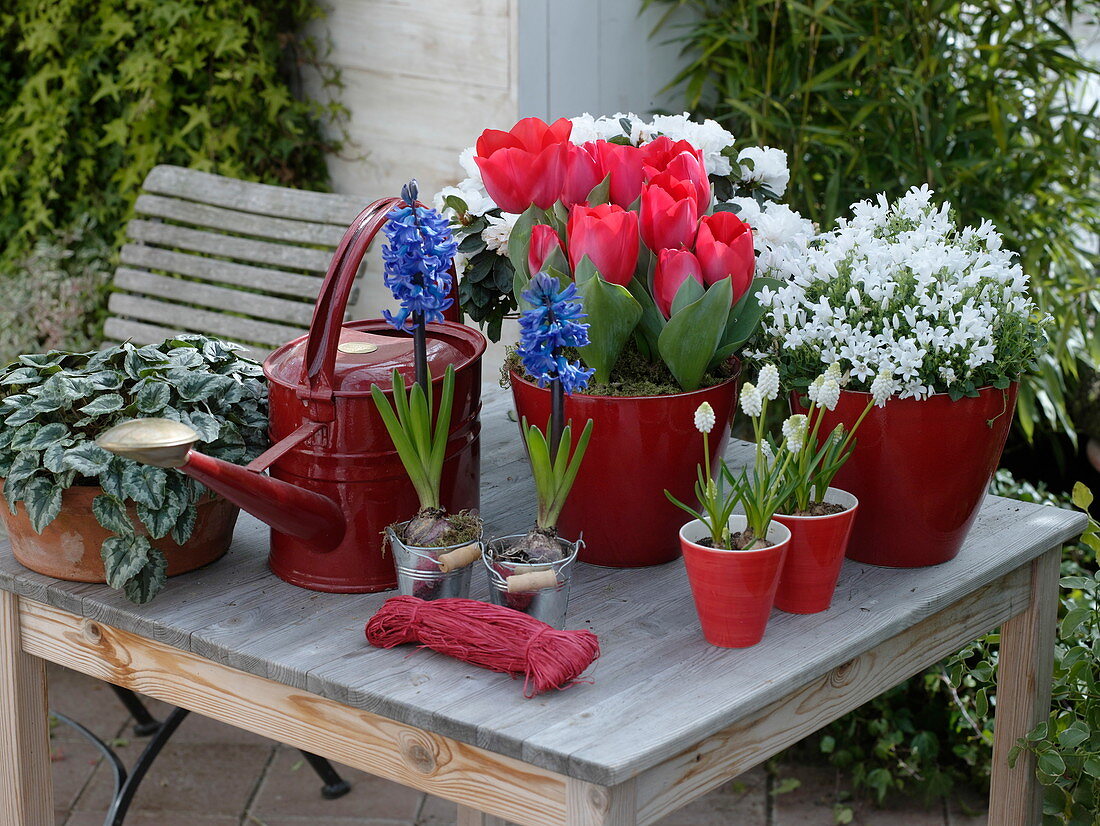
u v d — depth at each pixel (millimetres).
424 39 2789
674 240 1287
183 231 2713
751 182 1623
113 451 1055
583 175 1326
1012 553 1456
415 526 1244
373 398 1255
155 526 1294
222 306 2656
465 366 1337
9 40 3377
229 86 3006
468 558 1210
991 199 2809
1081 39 3104
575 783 1058
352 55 2943
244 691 1286
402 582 1242
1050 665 1664
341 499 1306
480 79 2719
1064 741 1581
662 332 1278
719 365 1417
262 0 2988
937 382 1303
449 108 2799
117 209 3254
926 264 1316
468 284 1571
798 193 2805
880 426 1326
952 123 2668
